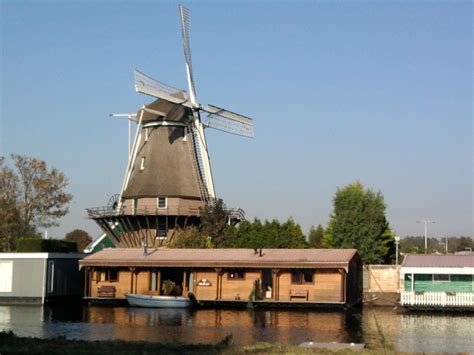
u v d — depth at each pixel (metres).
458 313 50.16
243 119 82.75
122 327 40.44
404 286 54.72
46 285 56.59
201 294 56.66
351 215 70.88
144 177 72.75
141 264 57.44
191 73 76.88
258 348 28.44
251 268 56.03
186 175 73.12
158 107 73.88
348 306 53.59
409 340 35.56
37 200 82.56
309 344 31.20
